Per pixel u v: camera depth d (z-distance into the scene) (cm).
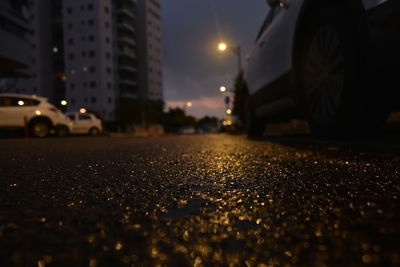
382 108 334
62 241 74
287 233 77
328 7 333
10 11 2619
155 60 7794
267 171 189
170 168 215
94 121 2209
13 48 2662
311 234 76
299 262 60
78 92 5944
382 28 255
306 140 441
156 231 81
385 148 291
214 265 60
